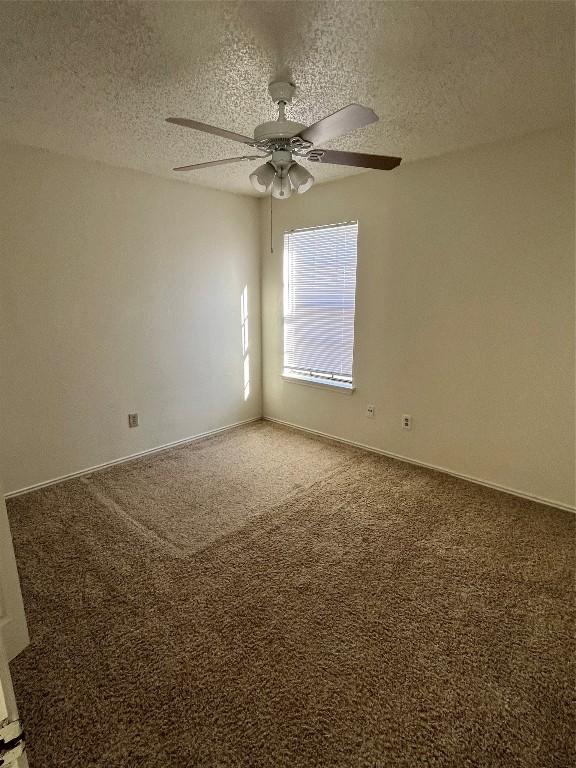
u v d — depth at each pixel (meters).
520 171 2.59
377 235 3.35
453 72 1.81
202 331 3.90
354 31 1.51
